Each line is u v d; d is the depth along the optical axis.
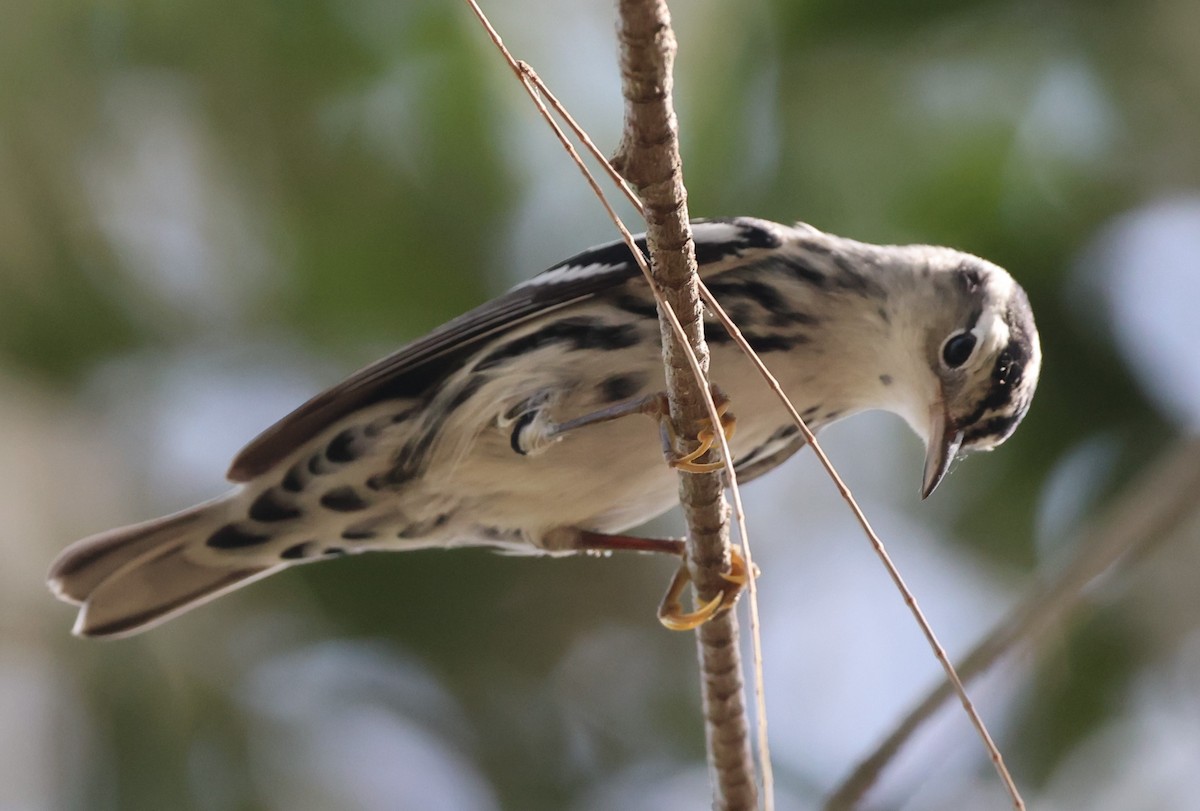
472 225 11.88
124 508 12.93
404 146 11.81
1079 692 12.56
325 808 12.73
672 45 6.14
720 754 7.71
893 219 11.52
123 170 12.20
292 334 12.48
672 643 13.88
